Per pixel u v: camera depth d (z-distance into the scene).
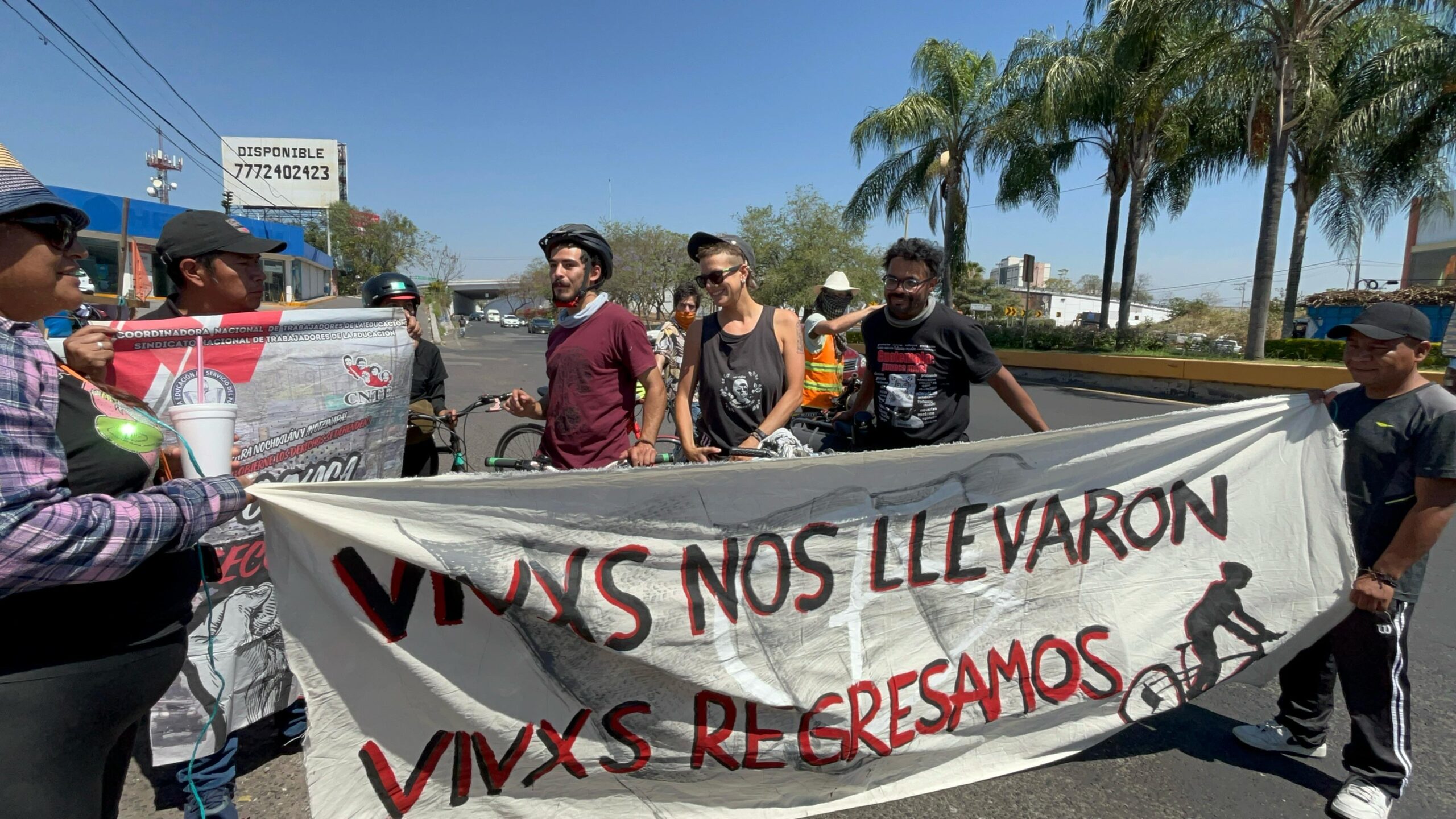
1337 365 12.73
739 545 2.26
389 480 1.91
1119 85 17.56
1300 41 13.76
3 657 1.38
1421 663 3.67
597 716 2.16
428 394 4.18
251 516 2.38
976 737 2.55
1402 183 16.17
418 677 2.00
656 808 2.26
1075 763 2.85
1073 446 2.58
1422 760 2.89
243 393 2.40
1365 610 2.50
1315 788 2.72
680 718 2.23
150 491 1.48
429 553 1.94
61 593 1.43
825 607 2.36
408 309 4.10
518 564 2.03
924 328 3.15
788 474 2.29
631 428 3.36
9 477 1.27
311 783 1.96
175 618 1.64
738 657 2.27
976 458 2.49
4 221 1.36
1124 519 2.66
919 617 2.47
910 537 2.44
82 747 1.48
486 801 2.11
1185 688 2.71
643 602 2.16
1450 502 2.33
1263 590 2.72
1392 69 14.62
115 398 1.66
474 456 7.67
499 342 34.19
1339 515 2.64
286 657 1.91
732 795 2.31
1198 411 2.69
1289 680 2.88
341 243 52.00
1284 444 2.74
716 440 3.40
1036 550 2.59
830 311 5.50
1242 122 16.94
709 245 3.23
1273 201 14.38
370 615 1.95
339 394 2.60
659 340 7.40
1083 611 2.64
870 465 2.37
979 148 20.59
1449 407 2.36
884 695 2.42
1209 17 14.40
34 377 1.35
